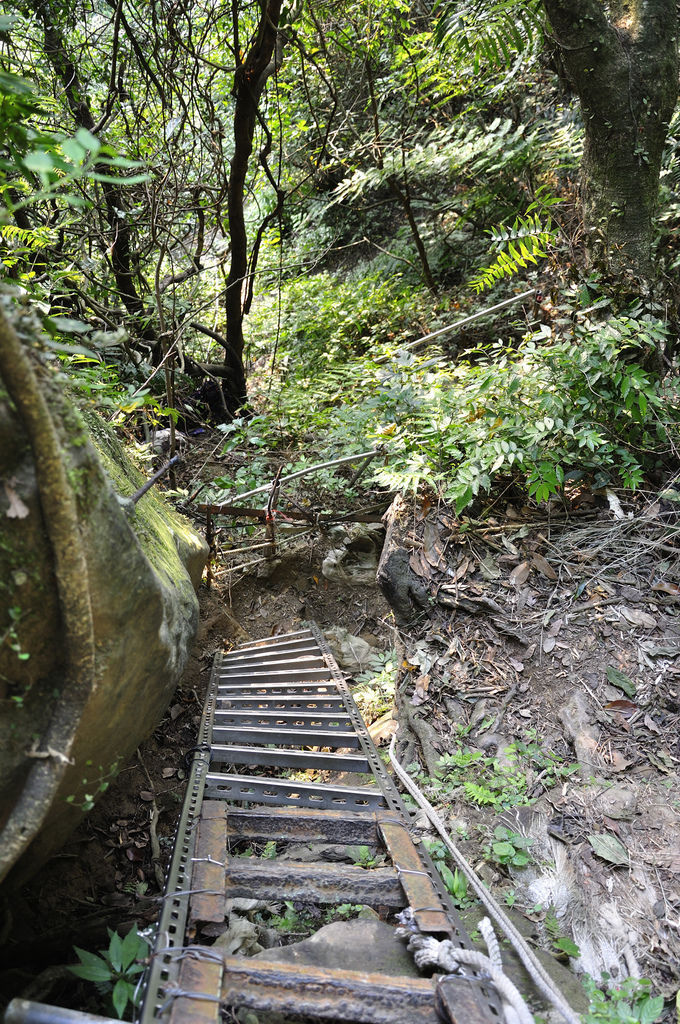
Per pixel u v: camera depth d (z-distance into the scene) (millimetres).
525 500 3848
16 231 3496
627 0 3834
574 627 3227
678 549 3359
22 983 2059
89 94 5773
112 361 5250
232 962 1793
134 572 1644
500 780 2812
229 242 6426
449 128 6777
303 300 8281
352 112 7617
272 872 2225
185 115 5562
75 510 1382
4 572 1359
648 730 2844
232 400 6551
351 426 4766
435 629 3424
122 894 2652
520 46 4879
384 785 2838
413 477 3680
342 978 1790
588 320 3811
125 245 5711
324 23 6945
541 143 6207
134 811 3047
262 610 4582
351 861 2607
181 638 2305
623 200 3891
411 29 7781
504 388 3877
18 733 1486
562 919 2352
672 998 2080
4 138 2092
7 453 1325
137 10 5590
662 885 2346
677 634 3104
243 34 6340
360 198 9328
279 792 2779
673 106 3898
